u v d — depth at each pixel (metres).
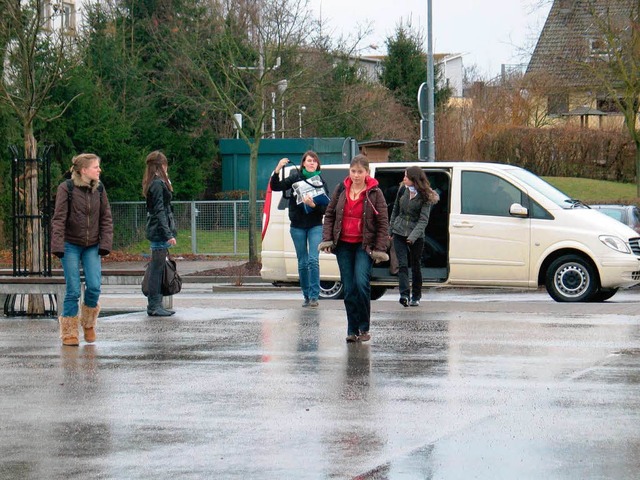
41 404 11.16
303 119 48.50
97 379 12.45
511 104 67.06
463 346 14.36
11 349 14.67
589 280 21.09
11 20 26.81
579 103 67.56
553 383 11.81
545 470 8.41
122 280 19.42
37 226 19.84
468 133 64.31
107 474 8.52
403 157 63.38
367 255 14.80
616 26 50.31
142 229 43.12
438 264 22.08
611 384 11.71
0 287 17.94
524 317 17.20
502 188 21.58
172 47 40.34
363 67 64.75
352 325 14.84
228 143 55.34
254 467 8.66
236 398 11.33
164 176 18.30
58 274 21.08
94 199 14.97
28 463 8.89
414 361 13.30
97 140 44.47
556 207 21.33
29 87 23.73
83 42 43.69
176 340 15.31
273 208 23.44
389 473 8.39
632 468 8.43
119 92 51.06
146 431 9.95
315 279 19.28
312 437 9.62
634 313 17.73
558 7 53.69
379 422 10.15
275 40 37.28
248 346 14.68
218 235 42.78
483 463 8.64
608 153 58.41
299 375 12.54
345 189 14.77
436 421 10.15
